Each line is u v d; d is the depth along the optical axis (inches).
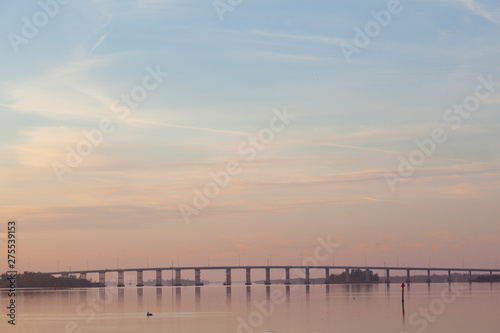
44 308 5871.1
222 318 4421.8
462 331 3538.4
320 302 6407.5
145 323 4106.8
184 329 3718.0
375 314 4638.3
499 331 3540.8
